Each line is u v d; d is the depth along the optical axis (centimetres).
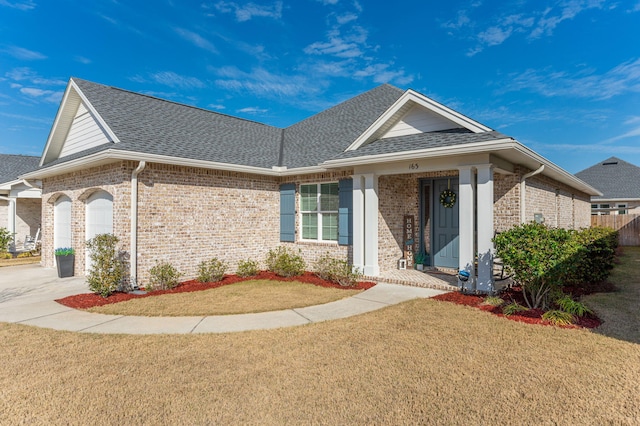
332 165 1023
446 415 343
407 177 1195
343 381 414
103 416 346
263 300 814
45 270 1306
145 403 369
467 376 421
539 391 385
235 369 450
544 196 1178
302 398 377
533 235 672
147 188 959
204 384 409
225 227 1138
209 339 561
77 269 1181
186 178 1043
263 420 338
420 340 541
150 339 563
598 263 893
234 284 1005
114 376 431
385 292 873
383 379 417
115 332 601
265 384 409
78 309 755
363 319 657
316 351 506
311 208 1226
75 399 378
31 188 1888
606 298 778
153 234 970
